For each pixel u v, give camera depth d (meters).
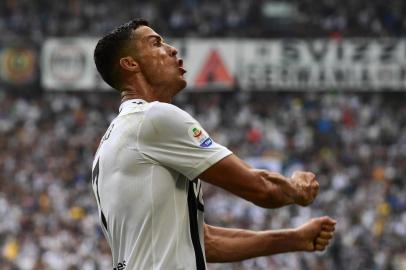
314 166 38.78
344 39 46.09
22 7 49.53
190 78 46.69
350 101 45.47
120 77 5.67
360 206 34.25
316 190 5.46
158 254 5.16
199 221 5.39
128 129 5.31
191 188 5.34
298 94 46.59
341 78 45.97
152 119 5.25
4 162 39.47
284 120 44.31
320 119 43.94
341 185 36.66
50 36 48.31
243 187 5.23
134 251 5.22
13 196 35.88
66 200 35.28
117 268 5.38
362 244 31.31
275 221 31.94
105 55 5.70
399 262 30.50
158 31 48.44
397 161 39.59
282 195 5.31
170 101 5.72
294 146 41.56
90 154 41.09
